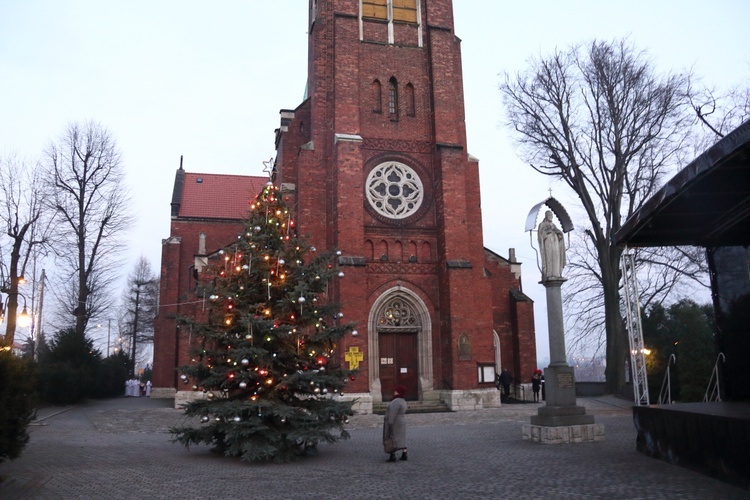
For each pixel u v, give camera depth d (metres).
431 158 32.78
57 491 11.14
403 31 33.91
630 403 31.02
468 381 29.38
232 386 15.99
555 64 35.53
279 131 34.97
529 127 36.09
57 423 25.19
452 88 33.09
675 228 16.06
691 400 24.41
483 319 31.48
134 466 14.13
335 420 15.74
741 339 16.34
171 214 48.91
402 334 30.97
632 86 33.59
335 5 32.69
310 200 31.19
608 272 34.38
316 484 11.84
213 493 11.02
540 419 17.55
